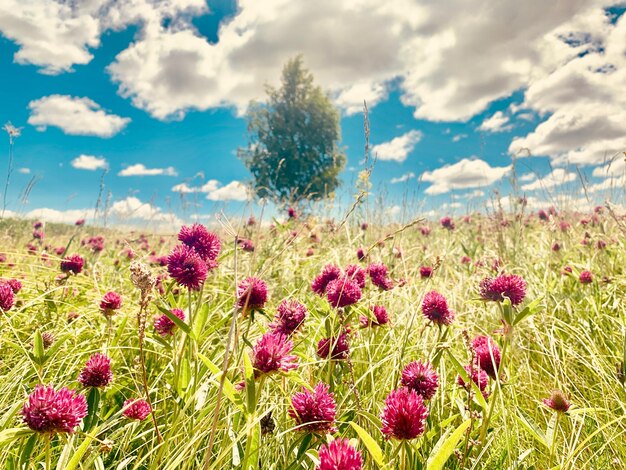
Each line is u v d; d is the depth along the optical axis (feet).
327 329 1.44
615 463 1.40
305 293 2.51
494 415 1.33
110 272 3.54
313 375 1.55
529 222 5.17
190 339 1.37
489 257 3.27
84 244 4.22
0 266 2.83
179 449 1.19
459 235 4.92
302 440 1.05
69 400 0.92
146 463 1.30
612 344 2.19
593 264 3.41
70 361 1.75
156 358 1.90
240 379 1.30
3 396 1.48
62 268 2.37
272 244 3.14
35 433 0.91
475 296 2.90
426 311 1.55
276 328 1.36
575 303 2.72
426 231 4.81
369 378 1.75
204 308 1.20
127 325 2.18
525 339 2.40
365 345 1.78
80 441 1.22
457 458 1.21
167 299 1.50
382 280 1.96
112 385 1.49
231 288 2.43
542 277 3.40
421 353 1.93
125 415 1.29
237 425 1.16
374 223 4.42
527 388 1.92
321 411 1.01
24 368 1.58
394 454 0.94
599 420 1.60
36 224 4.22
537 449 1.48
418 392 1.18
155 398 1.63
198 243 1.41
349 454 0.73
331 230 3.81
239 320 1.34
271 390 1.53
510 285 1.35
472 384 1.17
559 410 1.20
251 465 0.98
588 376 2.07
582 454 1.46
